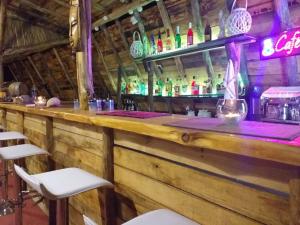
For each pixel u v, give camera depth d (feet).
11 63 31.40
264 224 3.43
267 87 10.23
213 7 10.59
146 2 11.92
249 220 3.59
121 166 5.94
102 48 18.44
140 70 16.70
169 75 14.76
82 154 7.48
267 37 8.91
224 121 4.35
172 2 12.01
